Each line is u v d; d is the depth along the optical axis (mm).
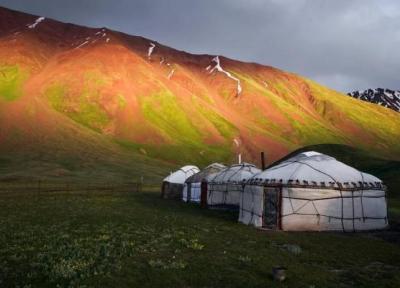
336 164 28031
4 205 37094
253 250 18109
